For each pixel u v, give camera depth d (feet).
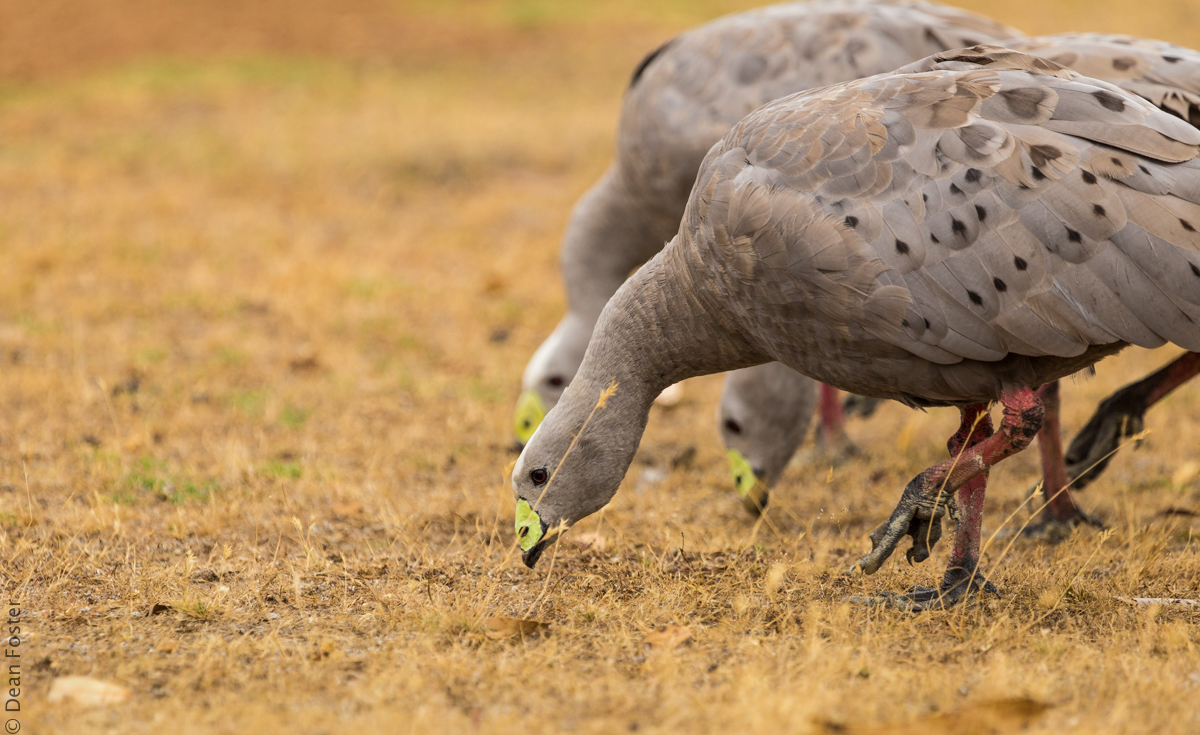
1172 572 31.71
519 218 79.00
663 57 41.32
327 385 50.88
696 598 29.89
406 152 90.38
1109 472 42.80
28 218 72.13
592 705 23.21
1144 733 21.80
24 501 36.50
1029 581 31.07
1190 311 26.03
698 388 55.57
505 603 29.86
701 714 22.49
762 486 38.40
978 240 26.40
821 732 21.36
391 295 63.36
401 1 154.30
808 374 30.07
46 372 49.26
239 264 67.10
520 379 53.78
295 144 92.22
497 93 111.04
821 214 27.20
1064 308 26.16
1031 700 22.20
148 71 114.73
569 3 152.25
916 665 25.36
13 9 139.44
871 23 38.93
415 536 35.17
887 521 28.48
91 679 24.02
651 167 40.73
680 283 30.42
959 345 26.81
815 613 27.76
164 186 81.66
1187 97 32.65
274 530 35.09
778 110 29.71
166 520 35.42
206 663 25.16
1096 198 26.14
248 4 148.36
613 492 31.81
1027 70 29.35
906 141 27.32
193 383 50.11
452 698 23.66
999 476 42.93
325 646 25.95
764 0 152.87
